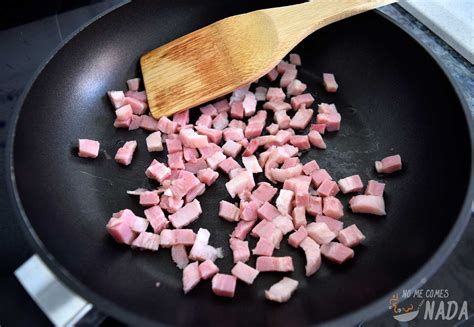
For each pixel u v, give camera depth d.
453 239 0.22
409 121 0.31
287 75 0.35
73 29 0.37
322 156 0.32
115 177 0.30
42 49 0.36
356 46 0.34
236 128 0.33
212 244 0.28
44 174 0.27
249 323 0.23
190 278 0.26
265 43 0.32
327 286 0.26
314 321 0.22
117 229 0.26
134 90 0.34
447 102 0.28
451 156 0.27
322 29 0.35
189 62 0.33
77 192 0.29
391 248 0.27
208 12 0.36
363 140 0.32
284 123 0.33
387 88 0.33
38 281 0.21
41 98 0.29
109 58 0.34
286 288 0.25
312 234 0.27
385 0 0.31
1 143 0.31
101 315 0.21
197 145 0.32
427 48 0.30
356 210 0.29
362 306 0.21
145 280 0.26
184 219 0.28
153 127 0.33
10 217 0.28
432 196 0.27
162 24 0.35
